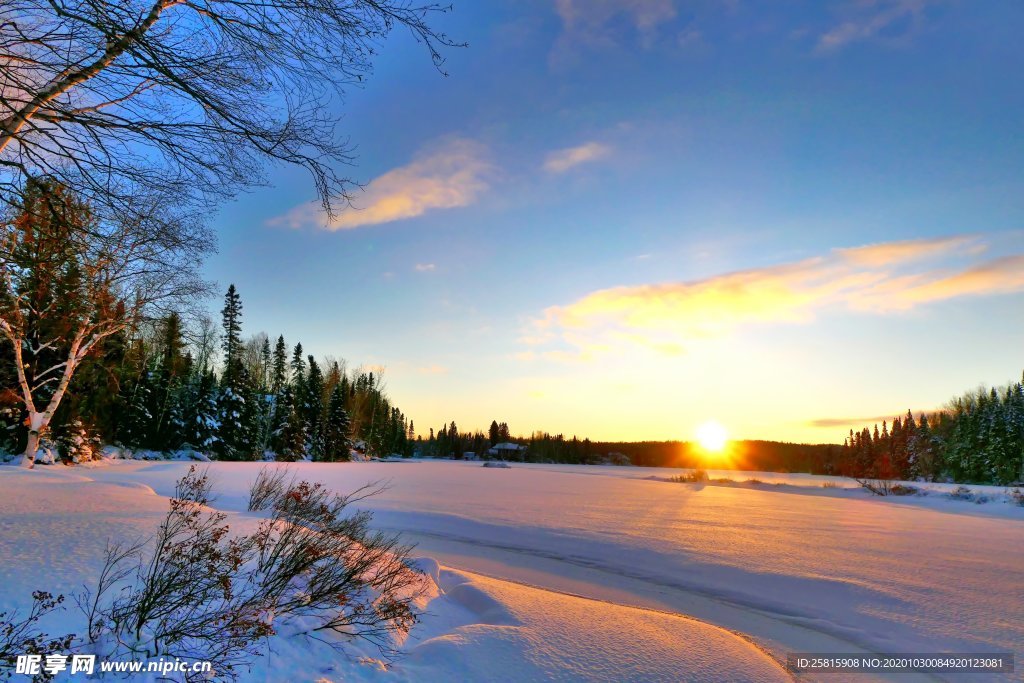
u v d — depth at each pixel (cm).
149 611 397
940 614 719
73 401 2909
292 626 452
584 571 945
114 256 503
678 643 530
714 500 2420
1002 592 822
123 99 423
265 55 396
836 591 827
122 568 497
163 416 4572
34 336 2558
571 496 2364
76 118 400
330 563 560
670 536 1300
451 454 14350
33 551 522
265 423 6003
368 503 1712
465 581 712
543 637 506
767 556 1076
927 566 1002
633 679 434
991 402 6919
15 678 303
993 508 2492
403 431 12569
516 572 920
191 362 5125
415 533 1262
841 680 502
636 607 730
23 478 1355
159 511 850
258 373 6456
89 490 1148
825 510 2131
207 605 440
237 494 1484
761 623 681
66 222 444
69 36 371
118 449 3769
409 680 405
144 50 369
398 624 505
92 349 2783
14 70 387
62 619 380
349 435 7419
